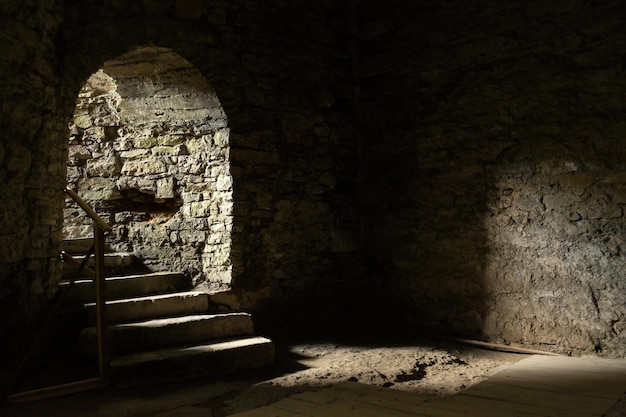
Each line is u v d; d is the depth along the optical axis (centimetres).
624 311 374
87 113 488
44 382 308
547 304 405
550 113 410
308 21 493
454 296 454
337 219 499
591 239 389
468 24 455
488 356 407
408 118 487
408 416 249
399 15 496
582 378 319
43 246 344
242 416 252
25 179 326
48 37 351
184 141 474
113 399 292
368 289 504
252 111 450
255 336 390
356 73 520
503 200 430
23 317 319
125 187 488
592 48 394
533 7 421
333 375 338
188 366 332
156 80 433
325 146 496
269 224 456
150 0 405
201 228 456
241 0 450
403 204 488
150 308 381
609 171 384
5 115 306
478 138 445
